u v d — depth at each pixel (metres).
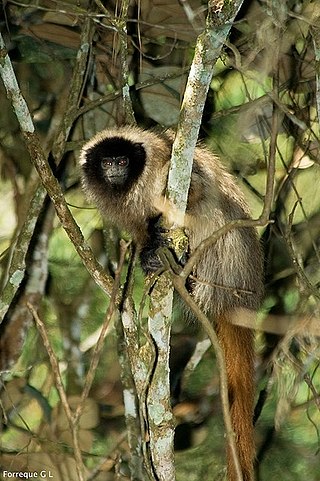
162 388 8.39
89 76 12.74
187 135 8.07
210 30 7.68
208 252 11.02
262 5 10.36
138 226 10.60
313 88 11.84
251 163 12.96
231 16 7.65
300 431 12.40
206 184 10.66
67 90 13.43
